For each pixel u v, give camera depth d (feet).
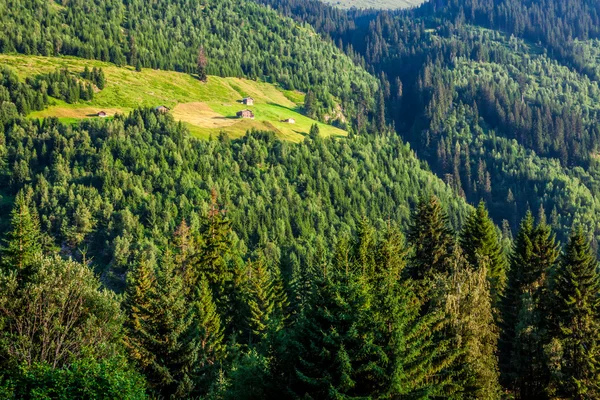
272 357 81.51
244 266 225.35
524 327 139.44
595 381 133.80
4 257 148.36
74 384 72.69
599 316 148.87
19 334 108.27
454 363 104.47
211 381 122.01
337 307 76.54
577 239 155.94
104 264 393.91
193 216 425.69
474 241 192.24
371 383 73.82
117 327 123.03
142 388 84.43
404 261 187.21
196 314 157.28
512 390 146.61
